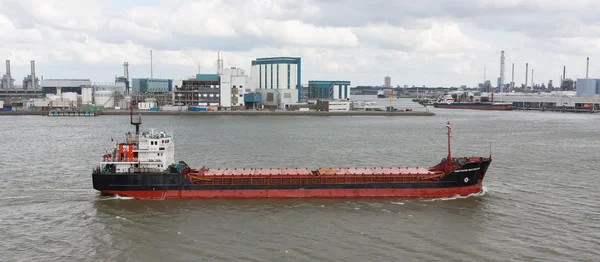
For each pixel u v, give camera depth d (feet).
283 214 188.75
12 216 184.96
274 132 487.20
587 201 204.23
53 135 457.27
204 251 151.74
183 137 432.66
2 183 238.07
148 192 210.38
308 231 169.37
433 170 228.43
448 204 202.18
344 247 154.30
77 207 197.57
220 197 211.41
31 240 160.15
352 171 225.56
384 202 205.57
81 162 298.56
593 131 515.91
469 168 212.02
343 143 397.80
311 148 363.56
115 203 203.21
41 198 210.38
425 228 172.14
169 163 222.69
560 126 590.55
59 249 152.76
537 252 149.28
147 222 179.52
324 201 207.10
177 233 168.04
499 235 164.45
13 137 440.04
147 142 214.48
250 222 179.32
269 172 222.07
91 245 156.66
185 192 210.59
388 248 153.38
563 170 273.13
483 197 212.23
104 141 407.85
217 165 286.87
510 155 330.75
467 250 151.43
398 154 337.11
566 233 165.27
